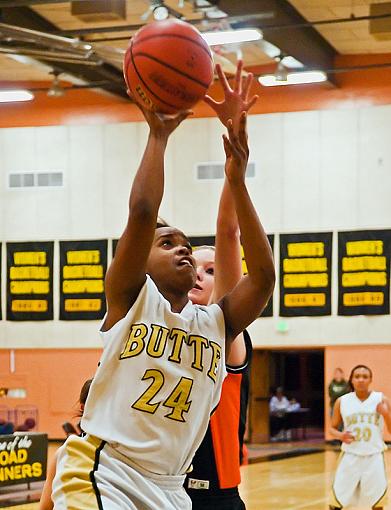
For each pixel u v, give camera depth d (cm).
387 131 2503
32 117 2769
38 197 2753
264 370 2792
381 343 2481
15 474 1518
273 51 2189
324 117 2552
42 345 2725
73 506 360
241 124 386
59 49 1802
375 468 1191
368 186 2516
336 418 1216
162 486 376
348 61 2502
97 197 2716
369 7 2130
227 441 485
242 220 393
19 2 1878
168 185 2664
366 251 2503
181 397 369
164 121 374
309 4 2114
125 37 2230
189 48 372
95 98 2730
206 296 511
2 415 2728
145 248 362
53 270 2731
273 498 1465
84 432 383
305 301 2539
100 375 371
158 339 368
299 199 2562
